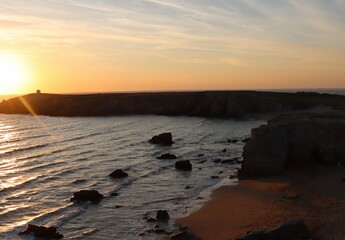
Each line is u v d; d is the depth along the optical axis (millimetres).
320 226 21859
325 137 37312
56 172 40406
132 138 66375
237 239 19750
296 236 20188
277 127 37125
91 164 44781
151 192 33125
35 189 34094
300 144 37312
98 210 28453
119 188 34375
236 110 104438
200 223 25000
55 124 90500
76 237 23438
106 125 87438
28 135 70812
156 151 53750
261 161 35594
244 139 63469
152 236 23156
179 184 35625
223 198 30047
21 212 28109
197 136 68312
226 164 44250
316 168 35812
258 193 30438
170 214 27141
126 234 23766
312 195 28453
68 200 30922
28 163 45188
